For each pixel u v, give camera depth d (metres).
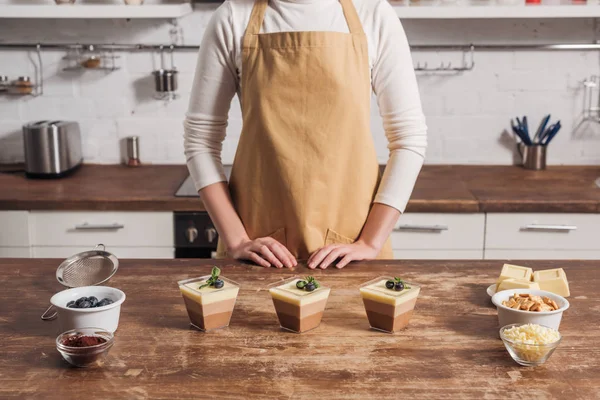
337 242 2.15
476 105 3.73
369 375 1.40
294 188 2.09
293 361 1.45
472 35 3.66
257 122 2.10
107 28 3.68
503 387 1.35
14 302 1.77
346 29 2.09
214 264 2.03
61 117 3.75
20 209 3.12
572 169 3.70
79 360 1.41
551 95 3.71
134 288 1.85
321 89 2.07
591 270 2.00
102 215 3.14
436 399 1.31
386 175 2.14
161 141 3.79
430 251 3.16
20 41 3.69
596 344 1.53
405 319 1.61
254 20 2.09
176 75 3.69
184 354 1.48
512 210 3.09
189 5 3.55
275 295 1.59
